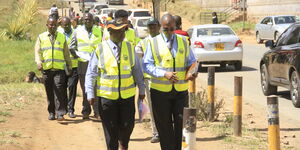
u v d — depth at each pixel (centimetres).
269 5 5041
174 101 741
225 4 5966
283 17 3438
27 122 1041
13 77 1845
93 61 721
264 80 1485
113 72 709
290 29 1370
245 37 4284
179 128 742
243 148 853
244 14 5066
